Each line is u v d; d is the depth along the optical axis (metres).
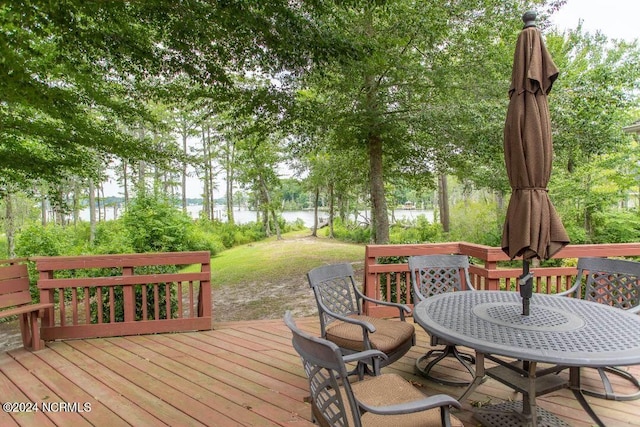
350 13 5.83
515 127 2.15
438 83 7.07
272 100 6.78
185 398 2.64
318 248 15.27
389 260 5.30
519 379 2.24
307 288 8.58
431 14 6.26
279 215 26.00
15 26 2.96
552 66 2.11
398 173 10.52
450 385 2.79
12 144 5.51
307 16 4.51
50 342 3.79
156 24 4.14
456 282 3.31
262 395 2.67
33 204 18.16
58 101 4.61
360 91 7.45
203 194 25.27
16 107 5.41
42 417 2.41
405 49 6.96
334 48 4.30
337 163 11.69
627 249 3.87
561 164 9.33
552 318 2.22
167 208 9.98
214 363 3.25
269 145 16.44
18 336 5.78
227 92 6.04
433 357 3.29
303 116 7.20
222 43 4.41
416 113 7.38
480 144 6.93
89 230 18.67
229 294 8.39
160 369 3.13
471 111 6.71
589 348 1.77
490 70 7.04
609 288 2.92
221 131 9.18
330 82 7.20
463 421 2.33
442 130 7.21
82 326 3.89
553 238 2.09
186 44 4.33
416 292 3.08
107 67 5.08
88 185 15.51
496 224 11.56
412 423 1.63
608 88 6.95
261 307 7.14
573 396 2.61
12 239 10.52
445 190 14.54
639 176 9.15
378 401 1.80
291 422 2.32
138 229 9.36
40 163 5.60
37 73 4.59
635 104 8.21
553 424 2.20
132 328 3.99
